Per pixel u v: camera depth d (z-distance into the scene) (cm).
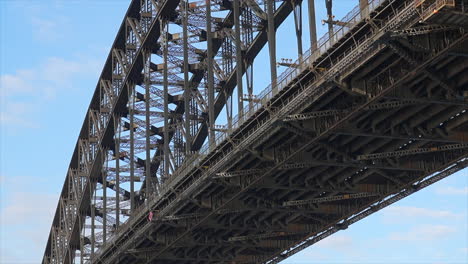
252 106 9619
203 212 11406
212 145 10419
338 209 11325
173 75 13850
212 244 12331
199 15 12544
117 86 14712
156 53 13575
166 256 12950
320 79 8481
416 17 7481
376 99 8319
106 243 14025
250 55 12088
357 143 9494
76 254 17900
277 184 10431
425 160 10094
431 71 8069
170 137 14688
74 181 17575
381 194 10681
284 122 9075
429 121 9019
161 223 11856
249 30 11931
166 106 12612
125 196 16075
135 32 13738
